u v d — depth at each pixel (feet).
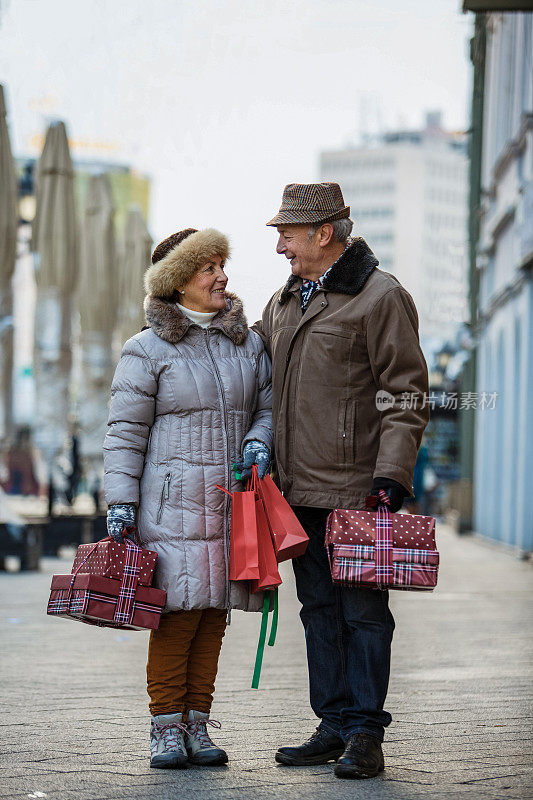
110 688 36.81
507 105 131.34
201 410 27.22
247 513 26.66
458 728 30.71
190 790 23.71
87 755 27.07
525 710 33.50
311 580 27.68
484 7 68.18
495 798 23.04
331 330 26.91
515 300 120.67
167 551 26.63
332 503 26.66
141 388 27.04
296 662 44.04
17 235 84.12
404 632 53.31
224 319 27.91
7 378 87.04
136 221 116.47
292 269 27.86
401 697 35.81
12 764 25.96
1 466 90.38
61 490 102.78
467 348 145.38
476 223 151.53
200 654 27.48
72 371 98.63
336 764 25.79
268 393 28.58
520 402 116.47
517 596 71.51
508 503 121.80
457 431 206.80
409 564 25.61
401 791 23.66
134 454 27.02
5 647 46.34
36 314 96.78
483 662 43.91
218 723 27.35
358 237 27.76
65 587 26.16
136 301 115.44
